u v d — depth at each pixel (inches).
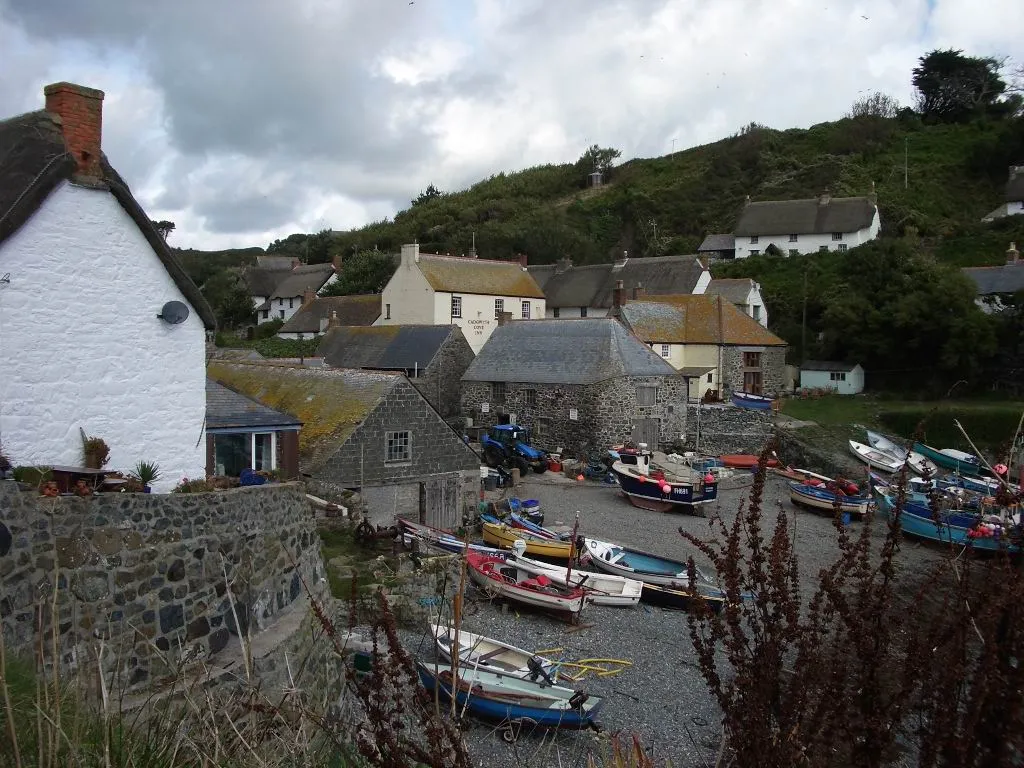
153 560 352.2
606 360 1576.0
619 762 279.4
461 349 1803.6
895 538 175.8
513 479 1411.2
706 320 1990.7
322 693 432.1
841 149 3592.5
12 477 367.9
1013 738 140.1
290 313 3029.0
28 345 462.0
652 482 1259.8
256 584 418.0
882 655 166.6
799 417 1793.8
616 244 3508.9
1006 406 1763.0
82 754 186.7
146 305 514.0
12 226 445.1
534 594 770.2
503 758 490.9
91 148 488.4
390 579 697.0
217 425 690.2
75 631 311.6
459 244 3257.9
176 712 262.7
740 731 163.9
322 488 882.8
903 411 1764.3
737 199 3535.9
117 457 501.4
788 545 182.5
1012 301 1972.2
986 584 157.6
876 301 2069.4
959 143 3373.5
